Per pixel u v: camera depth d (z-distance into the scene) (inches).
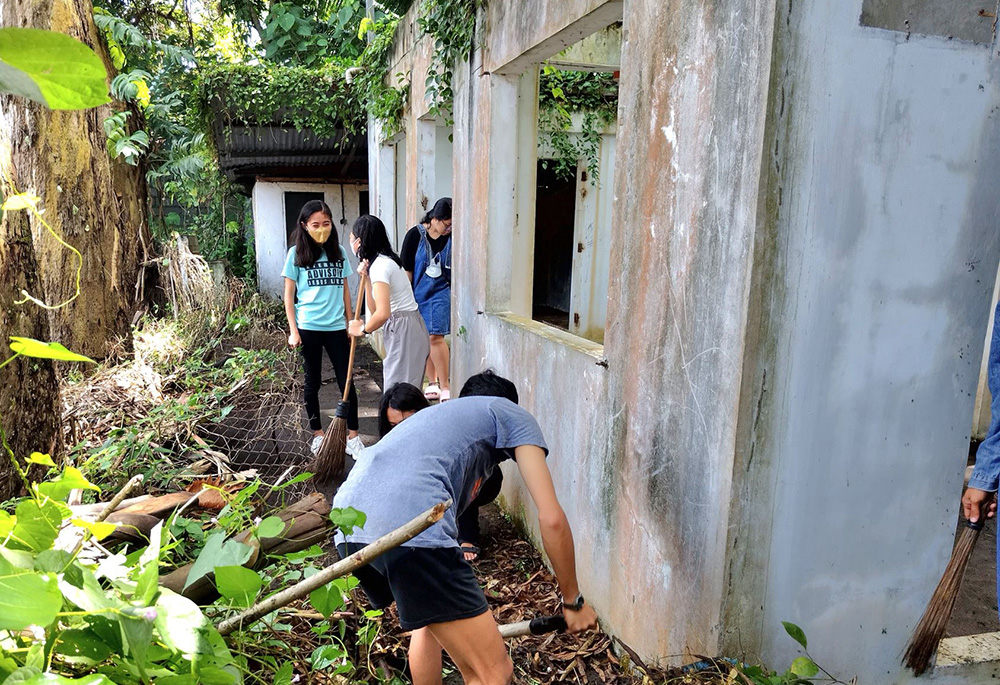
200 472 156.9
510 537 151.6
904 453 89.5
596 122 286.5
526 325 153.3
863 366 85.3
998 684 102.4
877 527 90.4
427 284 229.8
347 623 107.0
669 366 94.8
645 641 102.8
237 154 394.3
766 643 88.6
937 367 88.9
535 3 134.0
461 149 190.2
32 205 48.1
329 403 252.8
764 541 85.4
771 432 82.8
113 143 276.7
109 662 55.4
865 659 94.0
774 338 80.7
